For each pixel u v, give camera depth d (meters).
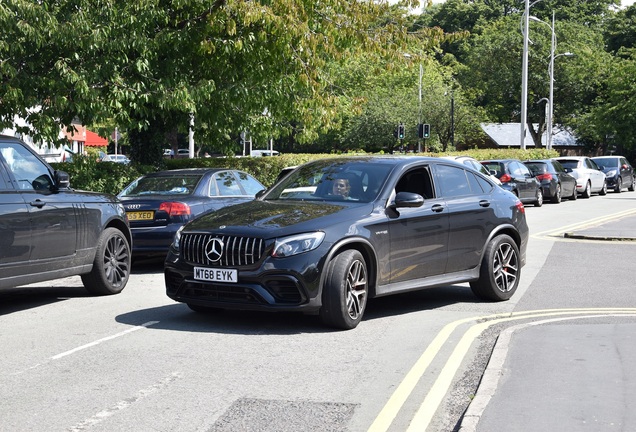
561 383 5.70
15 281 8.70
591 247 15.52
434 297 10.11
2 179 8.70
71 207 9.52
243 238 7.71
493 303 9.65
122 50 15.87
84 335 7.76
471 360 6.77
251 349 7.13
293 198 8.85
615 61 73.94
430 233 8.87
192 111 17.19
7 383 6.08
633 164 71.75
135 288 10.88
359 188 8.70
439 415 5.29
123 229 10.68
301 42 17.28
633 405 5.15
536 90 75.94
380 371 6.39
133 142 20.25
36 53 15.57
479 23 90.44
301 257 7.62
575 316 8.69
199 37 16.98
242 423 5.11
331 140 71.38
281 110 19.41
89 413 5.33
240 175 13.87
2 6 13.74
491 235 9.64
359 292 8.04
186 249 8.02
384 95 63.56
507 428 4.73
